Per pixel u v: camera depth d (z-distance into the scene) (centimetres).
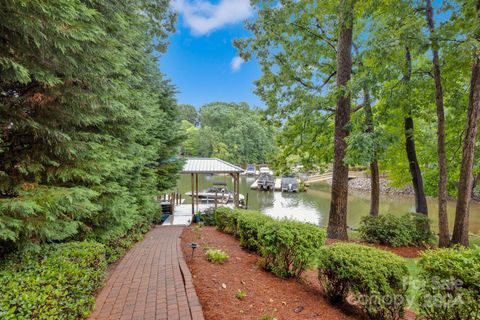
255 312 249
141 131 564
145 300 275
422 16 648
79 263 266
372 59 653
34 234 275
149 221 806
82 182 354
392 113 793
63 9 200
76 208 290
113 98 372
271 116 983
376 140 584
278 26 819
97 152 349
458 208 631
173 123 1001
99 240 416
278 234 353
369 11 660
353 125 659
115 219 448
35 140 289
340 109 700
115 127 446
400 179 965
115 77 466
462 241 619
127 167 456
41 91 275
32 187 259
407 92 702
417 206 831
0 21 190
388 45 554
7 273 223
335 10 708
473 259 216
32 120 256
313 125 912
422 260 242
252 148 4184
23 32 199
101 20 296
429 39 564
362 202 1753
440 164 658
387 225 698
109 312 251
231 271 365
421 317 239
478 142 755
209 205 1421
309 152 985
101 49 288
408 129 821
